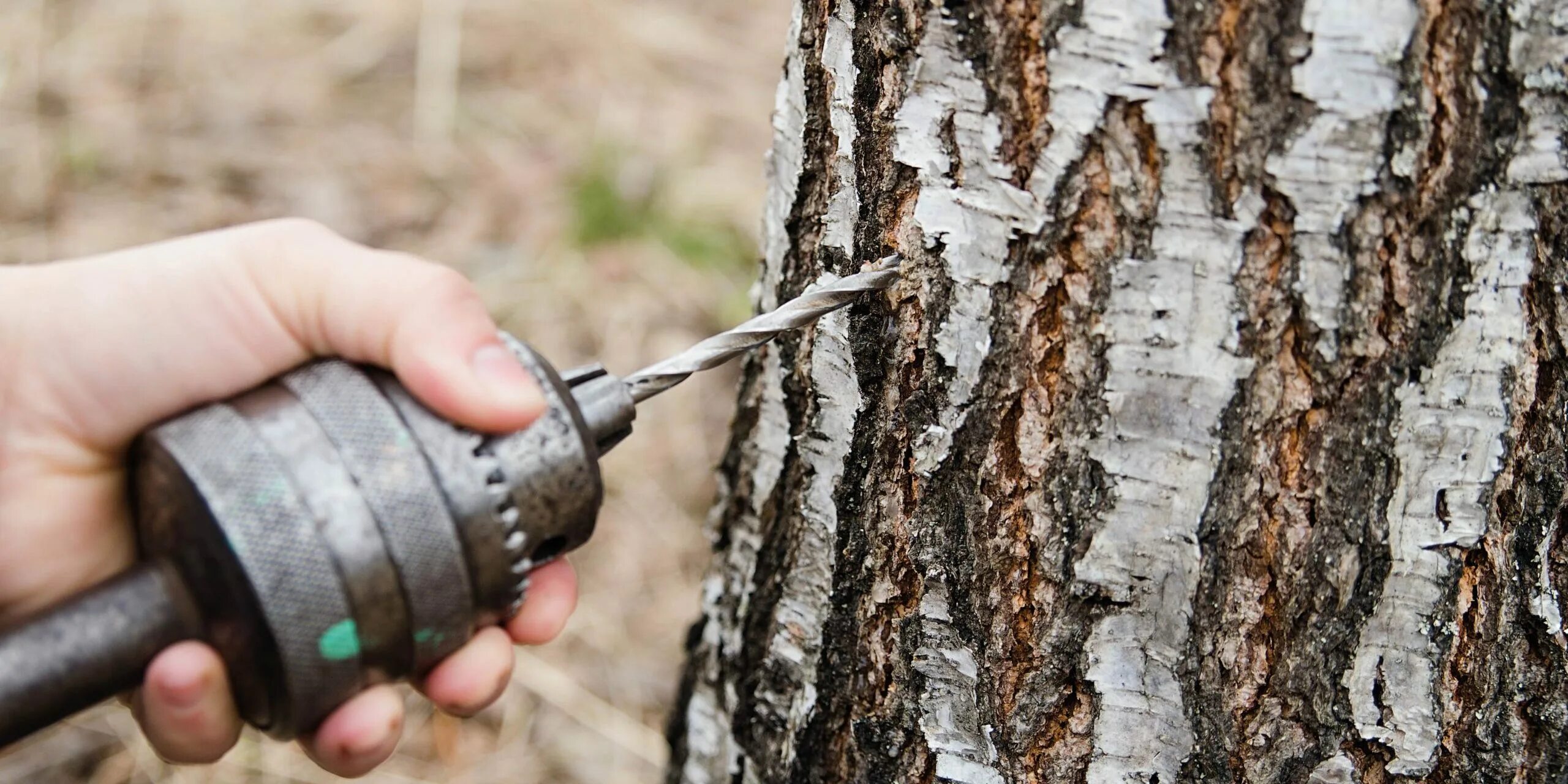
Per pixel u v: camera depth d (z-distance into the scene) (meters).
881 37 1.07
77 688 0.89
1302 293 1.01
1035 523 1.12
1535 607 1.11
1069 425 1.08
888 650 1.22
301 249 1.15
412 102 3.55
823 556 1.25
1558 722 1.13
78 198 3.08
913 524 1.16
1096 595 1.12
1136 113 1.00
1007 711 1.18
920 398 1.12
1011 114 1.04
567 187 3.30
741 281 3.10
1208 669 1.12
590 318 2.93
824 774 1.31
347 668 0.91
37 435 1.23
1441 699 1.11
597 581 2.48
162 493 0.90
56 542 1.28
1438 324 1.02
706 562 2.53
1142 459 1.08
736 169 3.49
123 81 3.48
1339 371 1.03
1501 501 1.07
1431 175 0.98
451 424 0.96
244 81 3.54
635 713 2.27
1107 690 1.14
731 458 1.40
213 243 1.18
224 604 0.88
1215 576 1.10
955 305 1.09
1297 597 1.09
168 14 3.77
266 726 0.96
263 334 1.21
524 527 0.96
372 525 0.89
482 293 2.94
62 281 1.20
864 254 1.13
